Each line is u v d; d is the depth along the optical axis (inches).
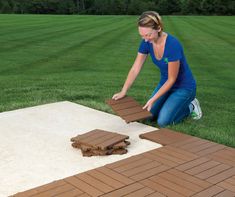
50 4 2310.5
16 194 129.0
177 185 135.2
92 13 2386.8
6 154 165.3
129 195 128.5
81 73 388.2
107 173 143.9
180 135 186.1
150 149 171.3
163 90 198.1
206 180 139.1
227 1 2278.5
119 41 706.8
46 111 228.2
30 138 184.1
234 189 133.2
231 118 224.2
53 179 142.8
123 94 207.0
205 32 928.3
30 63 449.4
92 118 215.6
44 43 650.2
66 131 194.4
